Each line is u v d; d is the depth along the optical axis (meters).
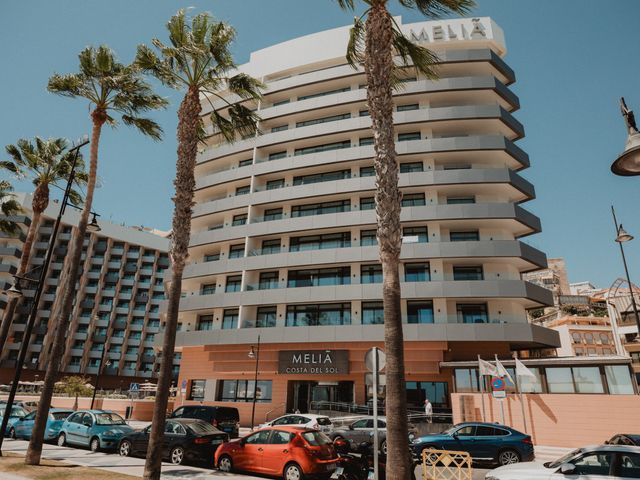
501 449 13.87
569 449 18.14
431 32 33.84
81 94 15.96
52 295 66.94
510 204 27.52
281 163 33.06
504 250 26.59
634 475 7.35
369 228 29.95
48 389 12.56
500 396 17.67
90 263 72.69
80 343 68.38
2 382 60.00
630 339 50.69
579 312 61.00
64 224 71.62
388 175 8.52
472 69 32.59
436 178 28.53
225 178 35.06
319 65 36.91
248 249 31.67
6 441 17.53
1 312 61.78
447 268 28.08
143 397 38.28
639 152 5.30
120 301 73.69
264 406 28.50
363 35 11.70
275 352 28.39
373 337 26.16
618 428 18.20
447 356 25.80
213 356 30.19
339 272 29.67
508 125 30.64
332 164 31.83
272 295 29.16
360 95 32.72
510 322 26.22
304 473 10.52
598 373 19.78
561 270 79.50
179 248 11.29
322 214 30.41
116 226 76.12
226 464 12.08
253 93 14.60
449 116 30.08
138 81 16.02
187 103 12.94
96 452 15.23
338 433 16.77
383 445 15.71
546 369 20.83
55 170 20.80
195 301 31.67
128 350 71.31
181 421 14.39
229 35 13.22
